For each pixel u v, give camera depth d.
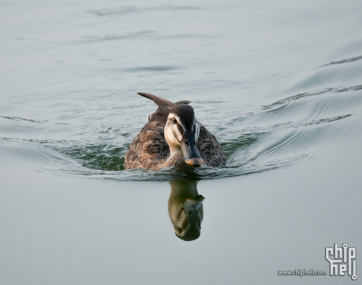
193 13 28.61
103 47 24.47
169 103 15.67
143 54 23.72
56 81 21.14
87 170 14.66
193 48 24.17
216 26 26.66
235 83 20.88
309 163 14.19
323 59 21.94
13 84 20.86
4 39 24.94
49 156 15.62
